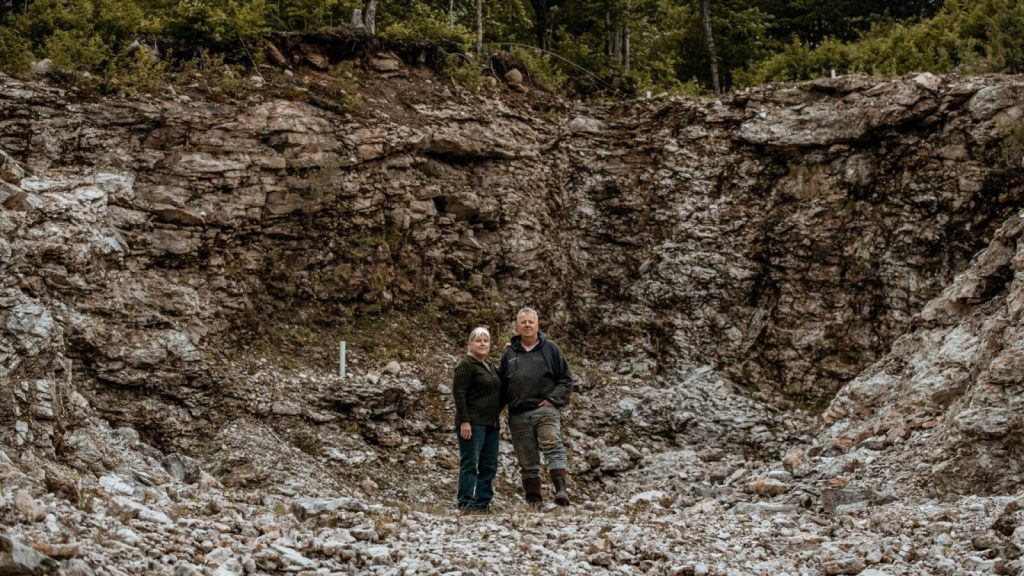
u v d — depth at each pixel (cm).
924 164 1722
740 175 1834
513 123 1844
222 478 1174
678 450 1530
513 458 1379
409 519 838
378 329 1549
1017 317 1197
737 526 881
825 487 1128
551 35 2417
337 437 1313
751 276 1764
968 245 1666
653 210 1847
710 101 1888
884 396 1470
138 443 1113
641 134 1905
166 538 624
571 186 1875
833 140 1781
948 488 1076
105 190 1377
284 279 1495
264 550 627
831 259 1731
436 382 1487
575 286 1809
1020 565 672
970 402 1134
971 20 2264
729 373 1688
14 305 976
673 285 1778
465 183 1731
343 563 654
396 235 1619
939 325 1456
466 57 1880
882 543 783
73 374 1220
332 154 1561
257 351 1405
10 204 1219
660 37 2867
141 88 1497
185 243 1411
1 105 1405
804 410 1623
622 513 989
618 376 1683
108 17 1584
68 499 679
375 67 1764
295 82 1642
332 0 1978
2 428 903
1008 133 1675
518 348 1034
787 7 3312
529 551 710
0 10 1656
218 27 1631
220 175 1466
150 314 1309
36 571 473
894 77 1794
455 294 1662
